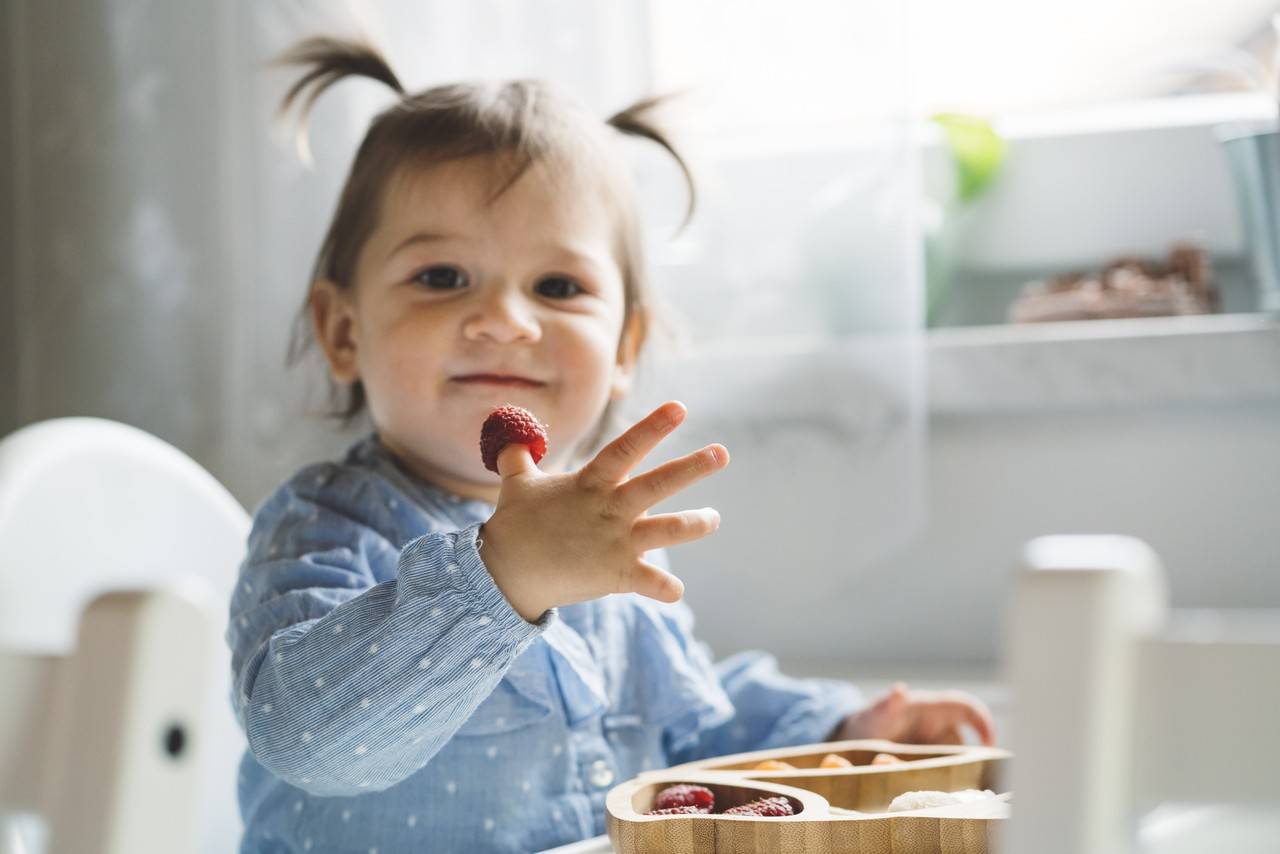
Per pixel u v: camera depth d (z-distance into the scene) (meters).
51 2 1.41
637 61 1.30
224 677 0.96
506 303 0.94
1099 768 0.33
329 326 1.04
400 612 0.69
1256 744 0.33
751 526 1.30
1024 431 1.30
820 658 1.33
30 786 0.36
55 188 1.41
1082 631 0.33
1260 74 1.43
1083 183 1.43
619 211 1.04
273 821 0.89
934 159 1.41
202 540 0.96
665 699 0.98
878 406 1.26
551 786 0.89
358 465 0.97
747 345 1.29
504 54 1.31
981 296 1.45
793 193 1.29
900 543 1.26
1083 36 1.47
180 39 1.39
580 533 0.64
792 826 0.62
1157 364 1.24
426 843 0.86
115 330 1.39
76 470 0.86
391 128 1.01
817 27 1.28
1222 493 1.27
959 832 0.62
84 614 0.36
